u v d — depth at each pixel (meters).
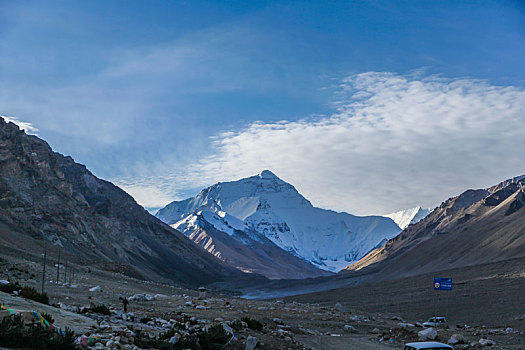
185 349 26.28
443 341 44.09
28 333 20.39
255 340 31.27
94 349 21.20
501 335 53.44
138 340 25.88
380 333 51.34
